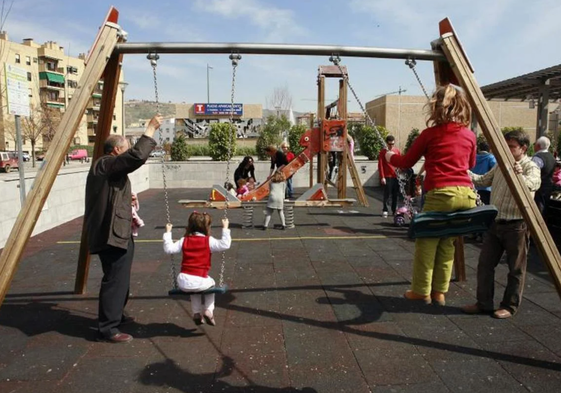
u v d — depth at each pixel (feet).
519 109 123.13
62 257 20.48
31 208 10.69
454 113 10.27
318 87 37.04
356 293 15.37
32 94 218.59
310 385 9.42
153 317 13.30
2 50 40.68
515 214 12.54
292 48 13.44
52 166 10.94
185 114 197.36
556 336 11.78
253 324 12.71
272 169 41.81
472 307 13.46
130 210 11.89
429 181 10.52
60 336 11.98
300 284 16.35
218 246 11.93
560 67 33.40
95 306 14.30
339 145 35.53
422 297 11.03
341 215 33.45
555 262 10.65
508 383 9.46
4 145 164.04
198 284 11.56
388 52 13.44
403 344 11.36
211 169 54.24
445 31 12.81
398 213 28.32
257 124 199.82
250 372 9.97
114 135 12.27
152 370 10.08
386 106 128.16
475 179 14.17
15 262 10.46
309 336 11.88
